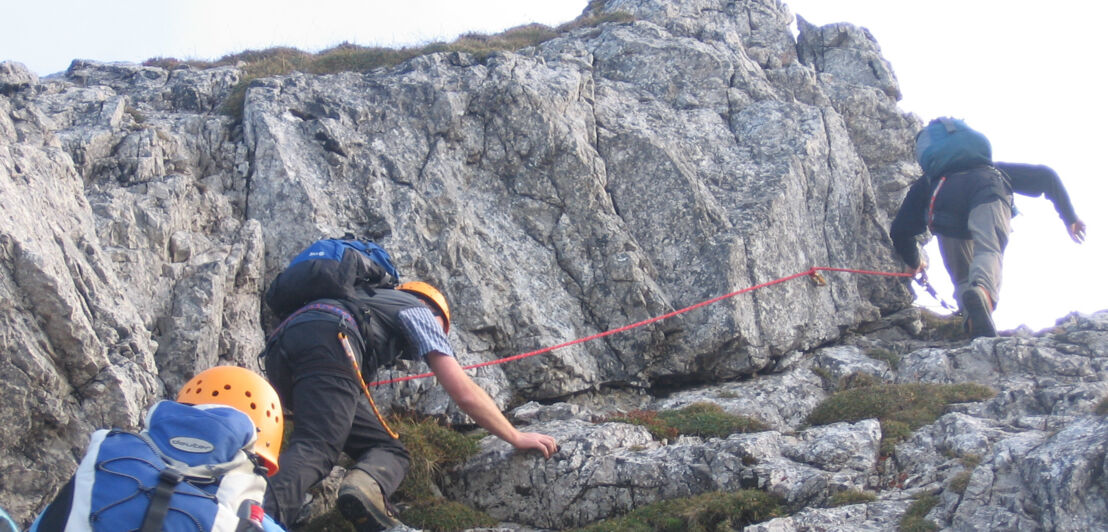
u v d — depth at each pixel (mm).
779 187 6387
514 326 5734
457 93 6340
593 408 5762
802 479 4469
